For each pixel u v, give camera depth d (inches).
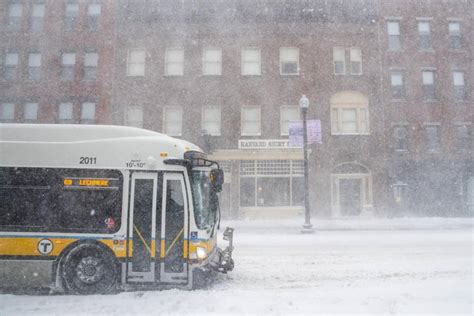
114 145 300.4
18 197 290.2
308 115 1019.9
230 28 1047.0
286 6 1050.1
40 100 1045.2
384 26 1083.9
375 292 274.2
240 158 983.0
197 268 289.7
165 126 1026.7
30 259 283.9
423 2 1107.3
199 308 232.2
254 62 1044.5
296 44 1045.2
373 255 439.8
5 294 280.7
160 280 288.0
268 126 1017.5
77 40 1061.1
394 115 1058.1
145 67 1040.8
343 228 786.2
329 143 1010.7
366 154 1013.2
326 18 1051.9
